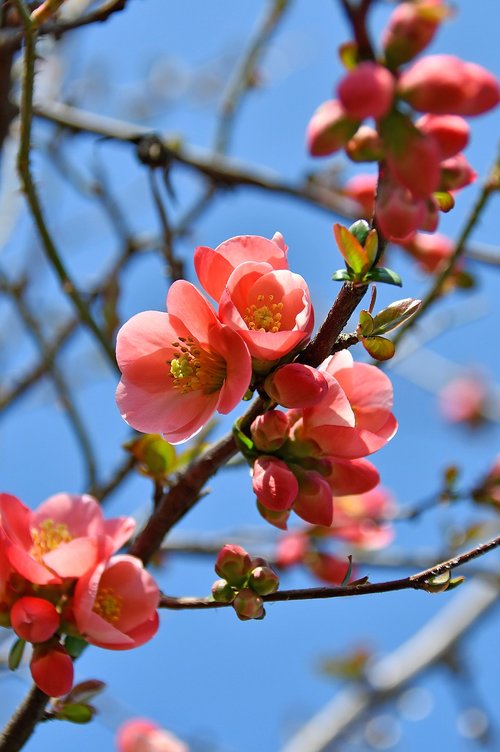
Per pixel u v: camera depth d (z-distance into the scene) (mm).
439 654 1306
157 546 734
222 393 678
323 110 662
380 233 674
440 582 686
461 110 648
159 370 699
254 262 685
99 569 696
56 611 694
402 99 649
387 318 682
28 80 773
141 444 736
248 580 694
